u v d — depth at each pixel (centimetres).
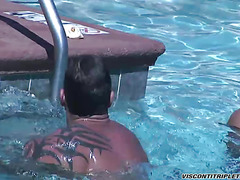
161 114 1393
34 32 1298
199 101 1545
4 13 1499
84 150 927
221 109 1505
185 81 1709
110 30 1430
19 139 1042
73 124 971
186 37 2128
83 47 1237
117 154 938
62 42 1113
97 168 916
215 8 2509
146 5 2469
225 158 1166
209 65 1880
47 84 1223
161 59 1892
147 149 1170
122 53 1291
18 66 1171
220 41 2114
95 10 2341
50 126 1113
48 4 1122
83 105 964
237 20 2380
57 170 921
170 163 1118
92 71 959
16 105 1180
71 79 962
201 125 1348
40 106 1177
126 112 1342
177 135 1262
